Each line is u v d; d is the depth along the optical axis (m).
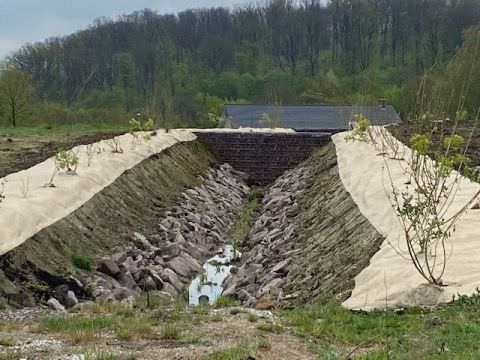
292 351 6.46
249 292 12.64
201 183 23.67
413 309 7.70
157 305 9.42
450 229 9.66
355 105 26.17
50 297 10.37
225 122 41.41
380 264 9.33
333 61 67.31
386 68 59.19
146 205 17.72
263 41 72.62
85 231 13.31
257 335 7.10
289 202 20.48
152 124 24.61
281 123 39.22
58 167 15.78
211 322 7.81
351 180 16.28
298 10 73.31
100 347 6.68
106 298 10.73
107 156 19.22
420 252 8.97
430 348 6.01
